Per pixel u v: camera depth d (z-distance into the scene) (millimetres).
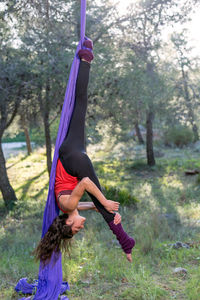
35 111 12906
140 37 10516
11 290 4555
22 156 25578
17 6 6824
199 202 10578
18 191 14773
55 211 3814
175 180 15305
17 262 5672
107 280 4844
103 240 6930
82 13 3793
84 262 5543
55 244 3436
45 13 7133
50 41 9273
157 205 10172
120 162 21422
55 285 4277
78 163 3453
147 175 17359
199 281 4527
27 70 9445
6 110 11320
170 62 15039
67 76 8984
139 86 10680
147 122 19344
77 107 3715
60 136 3646
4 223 9453
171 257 5633
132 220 8664
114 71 9953
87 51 3730
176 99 15633
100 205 3338
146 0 9445
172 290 4457
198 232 7270
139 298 4184
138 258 5664
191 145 27484
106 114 11820
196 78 15617
